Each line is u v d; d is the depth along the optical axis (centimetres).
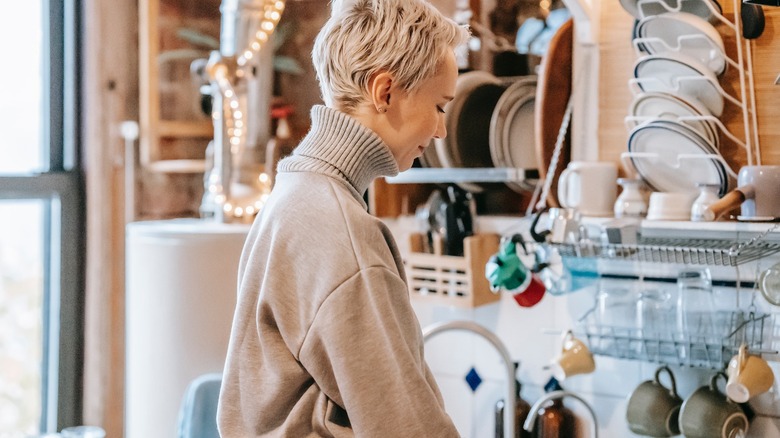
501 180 198
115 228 261
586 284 195
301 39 266
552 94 196
